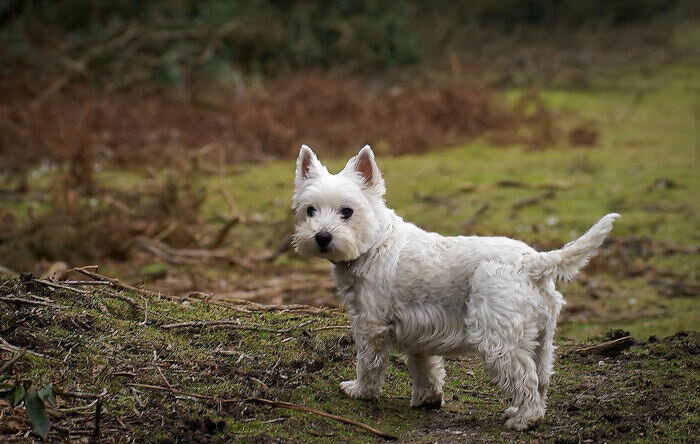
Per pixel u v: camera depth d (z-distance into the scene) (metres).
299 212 6.51
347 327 7.53
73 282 7.30
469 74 23.91
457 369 7.26
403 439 5.81
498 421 6.14
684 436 5.73
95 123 17.86
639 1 34.12
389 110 20.17
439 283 5.98
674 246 12.28
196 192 14.63
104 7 22.06
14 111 17.88
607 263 11.71
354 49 24.83
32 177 15.37
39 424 5.04
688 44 30.38
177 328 6.99
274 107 19.88
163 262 11.62
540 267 5.71
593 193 15.03
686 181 15.61
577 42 30.56
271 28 23.56
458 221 13.51
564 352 7.61
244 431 5.69
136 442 5.37
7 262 10.69
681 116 21.41
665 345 7.58
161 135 17.97
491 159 17.81
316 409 6.09
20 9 21.38
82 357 6.21
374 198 6.41
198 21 22.17
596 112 21.94
